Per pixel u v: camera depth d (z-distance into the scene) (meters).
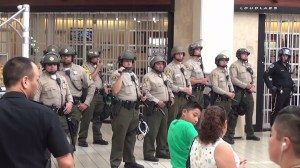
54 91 7.51
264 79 11.60
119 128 8.05
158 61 8.92
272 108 11.62
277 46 12.66
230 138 10.89
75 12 12.98
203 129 3.93
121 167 8.52
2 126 3.03
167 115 9.14
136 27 12.86
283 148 2.18
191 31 12.30
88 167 8.58
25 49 6.98
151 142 8.95
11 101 3.09
